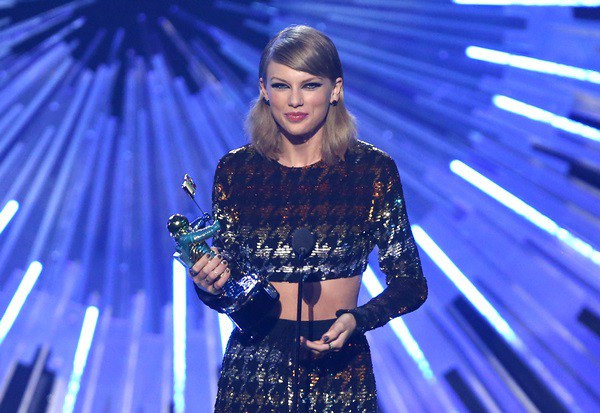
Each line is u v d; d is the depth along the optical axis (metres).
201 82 26.59
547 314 22.41
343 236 8.23
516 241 23.58
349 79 26.08
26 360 22.77
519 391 21.42
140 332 23.98
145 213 25.78
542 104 24.34
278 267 8.23
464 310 23.05
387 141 25.62
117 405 22.06
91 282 24.81
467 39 25.16
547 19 24.19
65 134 25.95
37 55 26.05
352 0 26.17
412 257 8.37
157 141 26.31
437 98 25.47
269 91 8.16
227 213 8.48
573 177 23.77
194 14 26.58
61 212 25.38
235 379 8.15
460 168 24.84
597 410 20.67
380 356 22.56
